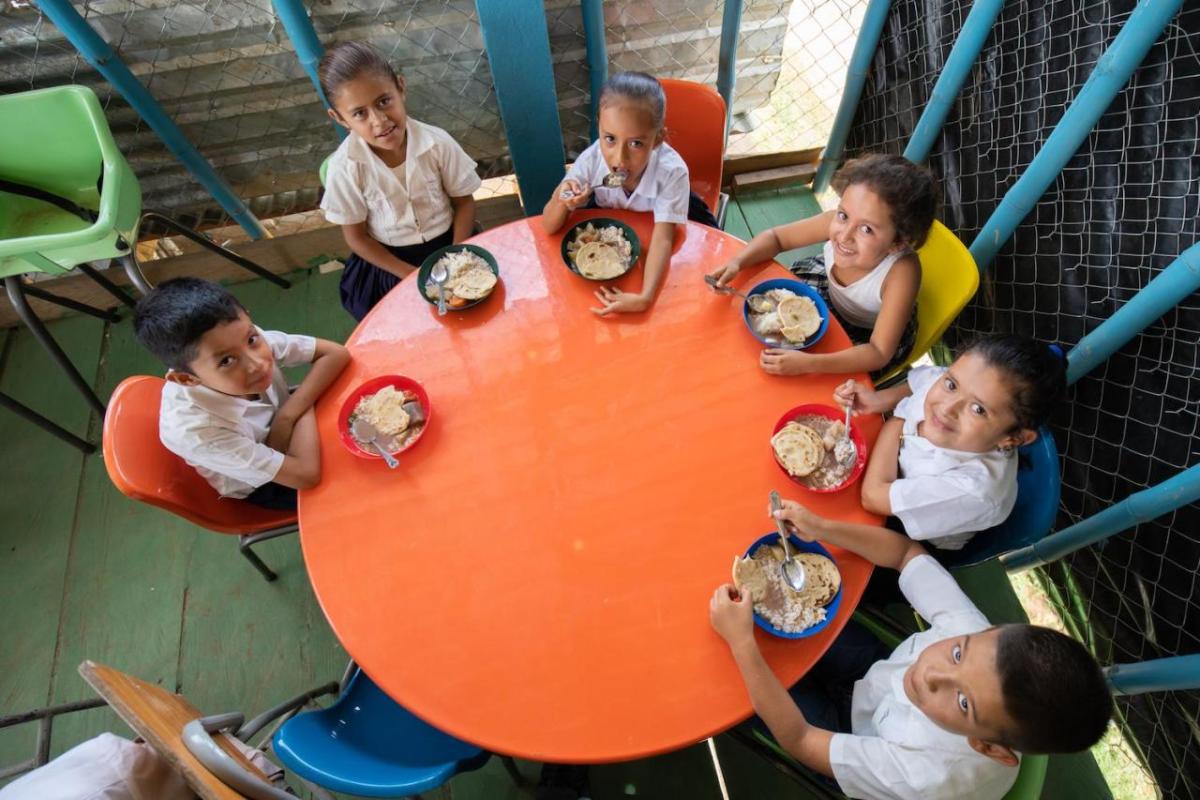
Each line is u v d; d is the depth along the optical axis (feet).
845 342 4.95
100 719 6.17
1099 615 6.08
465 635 3.82
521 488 4.31
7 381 8.24
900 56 7.63
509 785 5.67
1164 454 5.24
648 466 4.35
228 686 6.29
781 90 10.15
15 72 7.11
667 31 8.24
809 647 3.77
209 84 7.56
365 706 4.49
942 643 3.53
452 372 4.86
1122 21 5.17
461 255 5.40
